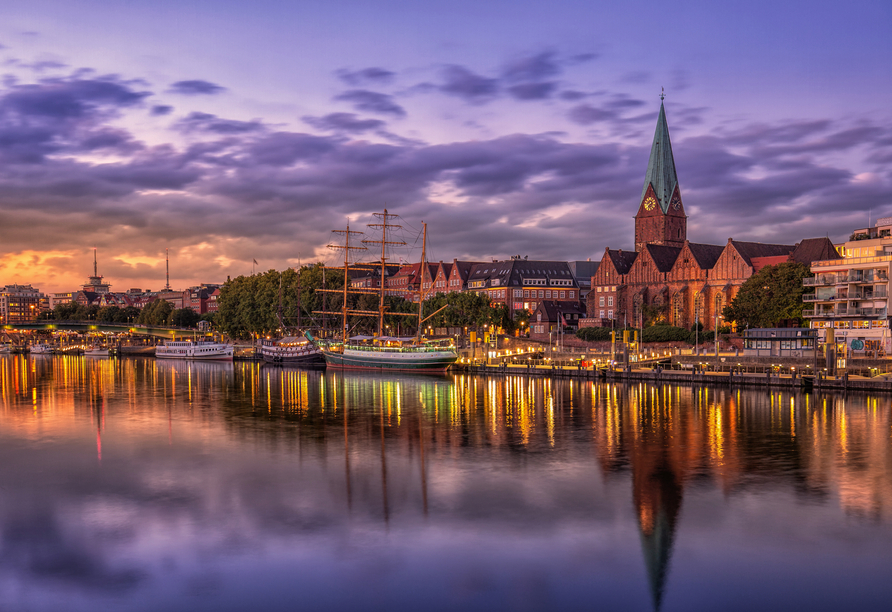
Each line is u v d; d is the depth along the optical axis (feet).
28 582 112.88
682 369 456.04
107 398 344.49
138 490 161.48
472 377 467.93
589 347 611.47
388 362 531.50
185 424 254.06
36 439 224.33
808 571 114.83
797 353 426.51
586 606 104.37
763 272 504.43
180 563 119.24
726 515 140.67
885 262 419.13
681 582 111.24
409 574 114.42
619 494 155.53
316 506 148.15
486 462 187.42
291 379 461.37
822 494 154.51
